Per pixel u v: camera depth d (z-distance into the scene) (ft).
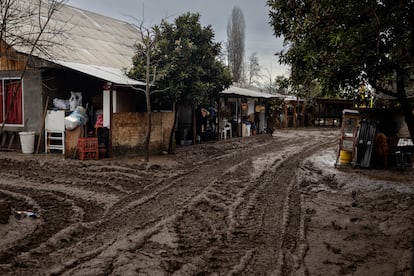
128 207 26.25
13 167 39.75
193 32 51.90
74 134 43.16
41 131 46.93
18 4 43.24
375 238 21.95
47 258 17.51
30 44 33.17
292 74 34.58
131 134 46.32
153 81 44.11
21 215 22.98
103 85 46.32
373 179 37.55
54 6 41.11
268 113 96.68
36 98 47.24
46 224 22.39
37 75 46.91
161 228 22.15
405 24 23.79
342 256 19.30
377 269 17.78
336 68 27.04
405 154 42.83
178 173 38.40
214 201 28.78
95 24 74.38
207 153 53.93
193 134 60.95
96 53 60.39
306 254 19.48
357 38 24.11
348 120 45.29
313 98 118.01
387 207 28.09
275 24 33.22
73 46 57.93
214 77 55.52
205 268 17.28
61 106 47.26
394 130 47.75
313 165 46.65
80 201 27.91
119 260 17.42
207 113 64.34
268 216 25.58
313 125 131.03
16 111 48.85
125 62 63.05
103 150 44.29
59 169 38.42
